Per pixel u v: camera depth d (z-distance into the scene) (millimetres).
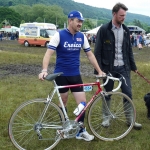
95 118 4703
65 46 4316
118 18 4809
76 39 4371
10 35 55688
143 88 8586
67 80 4449
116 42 4992
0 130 4980
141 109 6332
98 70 4574
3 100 6836
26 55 17922
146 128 5266
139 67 12516
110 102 4762
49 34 31969
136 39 37438
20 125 4270
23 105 4152
